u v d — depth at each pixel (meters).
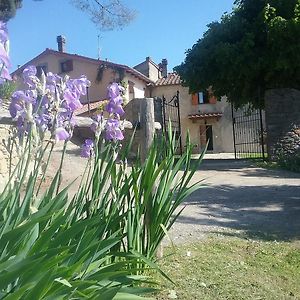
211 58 17.59
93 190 2.97
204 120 35.34
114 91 3.00
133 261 2.98
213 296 3.56
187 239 5.28
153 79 39.44
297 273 4.23
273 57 16.72
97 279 2.32
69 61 32.12
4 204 2.14
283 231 5.76
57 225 2.07
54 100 2.34
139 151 4.09
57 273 1.91
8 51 1.87
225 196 8.75
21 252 1.99
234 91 19.36
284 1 16.83
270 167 14.66
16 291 1.71
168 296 3.47
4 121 2.59
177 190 4.31
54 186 2.66
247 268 4.28
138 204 3.45
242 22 17.61
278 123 16.34
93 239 2.50
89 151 3.05
